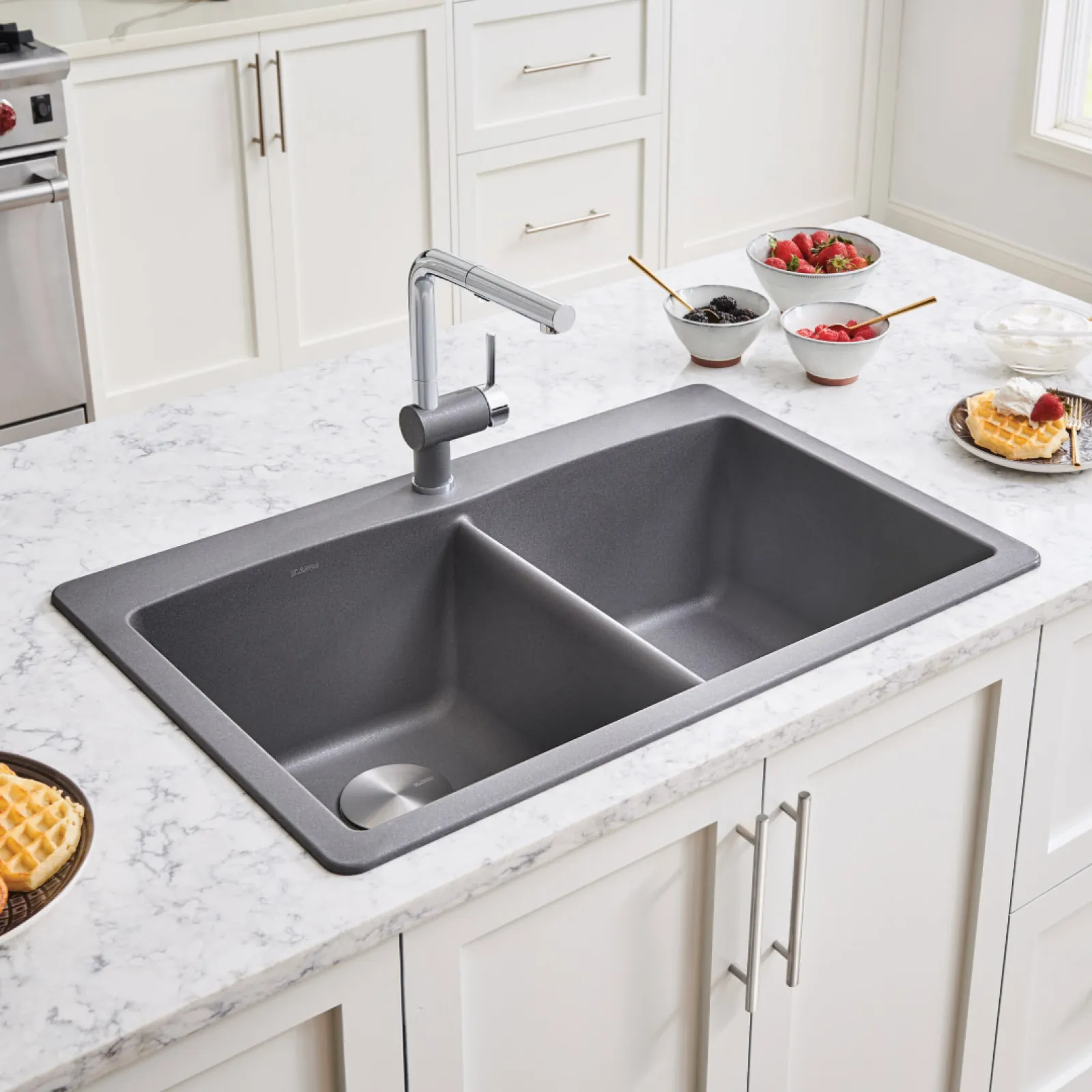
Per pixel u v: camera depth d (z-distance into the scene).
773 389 1.91
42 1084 0.98
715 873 1.36
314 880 1.13
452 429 1.60
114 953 1.07
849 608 1.77
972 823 1.61
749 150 4.27
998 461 1.70
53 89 2.82
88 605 1.45
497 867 1.15
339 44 3.32
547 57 3.68
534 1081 1.33
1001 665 1.50
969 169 4.49
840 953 1.55
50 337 3.06
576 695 1.55
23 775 1.20
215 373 3.51
